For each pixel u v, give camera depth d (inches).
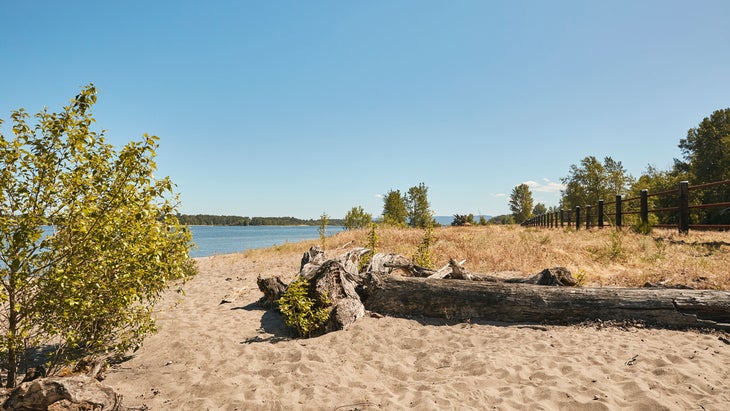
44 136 149.3
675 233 522.0
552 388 149.9
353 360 197.3
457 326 243.0
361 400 149.6
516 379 161.6
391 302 270.5
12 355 162.1
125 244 157.8
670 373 155.2
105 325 188.4
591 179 2146.9
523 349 195.0
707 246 401.4
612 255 408.8
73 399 126.6
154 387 173.6
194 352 216.4
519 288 248.4
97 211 153.3
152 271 177.2
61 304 155.9
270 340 236.7
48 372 176.4
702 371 156.0
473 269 408.5
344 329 244.1
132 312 192.1
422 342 215.8
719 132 1615.4
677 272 309.9
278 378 174.4
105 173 157.4
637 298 225.5
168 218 173.9
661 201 1290.6
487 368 171.9
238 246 2038.6
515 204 3747.5
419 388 158.7
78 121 152.1
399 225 1141.7
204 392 165.0
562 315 234.1
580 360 175.0
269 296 319.3
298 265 564.4
